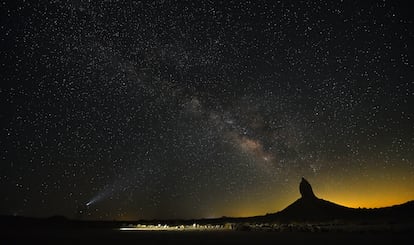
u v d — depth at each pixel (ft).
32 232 113.19
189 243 65.67
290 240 66.28
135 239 78.23
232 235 88.38
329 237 69.51
